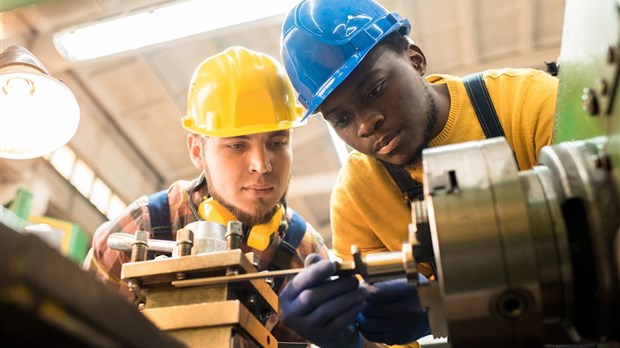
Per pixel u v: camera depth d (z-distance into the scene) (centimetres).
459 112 128
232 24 256
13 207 176
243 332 74
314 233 169
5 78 143
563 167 63
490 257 57
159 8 261
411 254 67
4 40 311
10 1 251
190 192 160
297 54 132
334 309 77
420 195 131
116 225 159
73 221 391
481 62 418
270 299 84
